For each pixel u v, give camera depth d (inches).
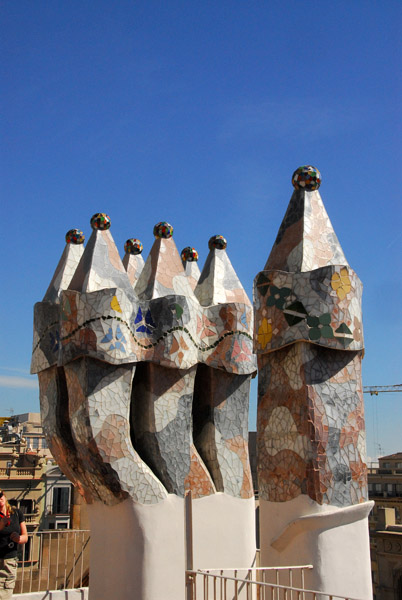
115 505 415.5
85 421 406.0
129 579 404.5
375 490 1078.4
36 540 1016.9
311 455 352.8
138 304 436.1
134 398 448.1
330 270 367.2
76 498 674.2
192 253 578.6
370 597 349.4
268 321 378.9
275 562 360.2
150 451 432.1
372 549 731.4
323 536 345.7
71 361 424.2
